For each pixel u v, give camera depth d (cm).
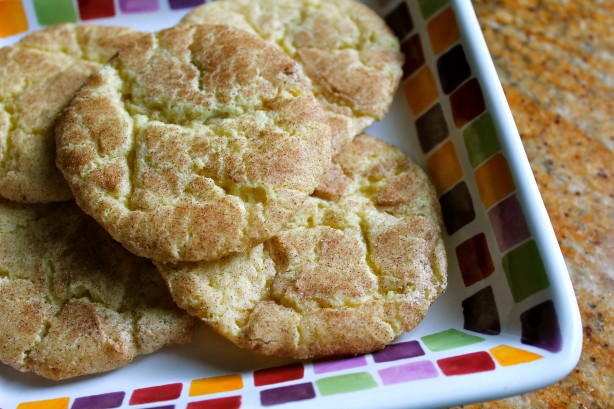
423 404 21
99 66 27
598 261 27
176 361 24
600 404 25
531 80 31
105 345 23
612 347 26
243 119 24
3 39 28
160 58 25
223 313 23
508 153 24
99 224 24
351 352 23
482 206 25
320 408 20
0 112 25
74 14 29
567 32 32
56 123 25
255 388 22
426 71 28
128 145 24
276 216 23
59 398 23
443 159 27
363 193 26
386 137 28
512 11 32
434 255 24
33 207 25
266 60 25
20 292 24
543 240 23
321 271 23
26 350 23
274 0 29
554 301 22
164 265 23
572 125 30
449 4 27
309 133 24
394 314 23
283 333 23
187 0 30
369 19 28
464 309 25
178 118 24
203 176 23
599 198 29
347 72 27
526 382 21
